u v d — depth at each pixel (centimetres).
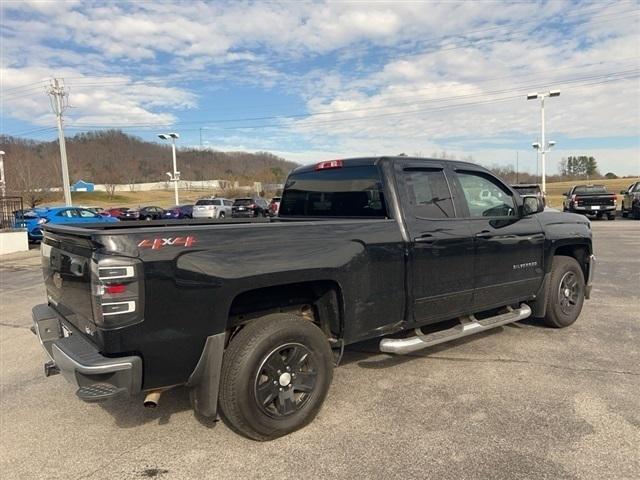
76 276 304
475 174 476
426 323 423
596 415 348
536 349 494
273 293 357
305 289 373
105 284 262
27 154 6469
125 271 266
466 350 495
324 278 343
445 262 425
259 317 352
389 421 348
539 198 508
